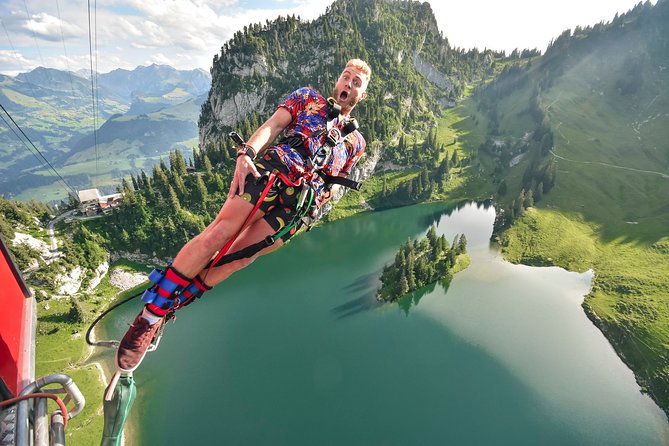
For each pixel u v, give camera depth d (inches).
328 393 2878.9
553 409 2797.7
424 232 6092.5
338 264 4995.1
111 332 3565.5
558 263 4970.5
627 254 4970.5
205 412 2736.2
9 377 136.4
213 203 5910.4
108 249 4972.9
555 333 3614.7
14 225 4586.6
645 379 3129.9
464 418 2706.7
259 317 3831.2
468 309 3919.8
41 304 3809.1
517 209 6122.1
